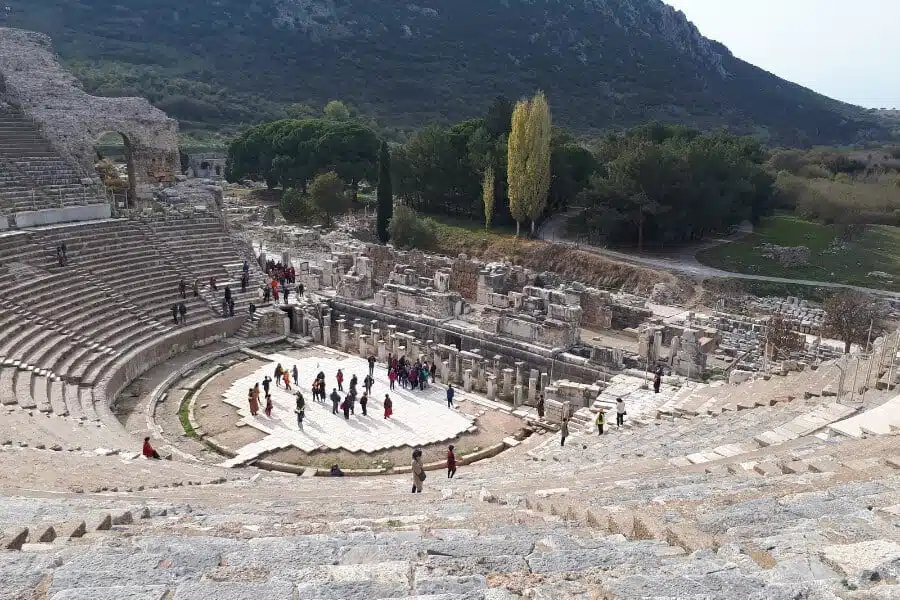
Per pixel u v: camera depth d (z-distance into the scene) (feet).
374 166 299.99
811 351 122.93
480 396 114.11
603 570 22.63
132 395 107.55
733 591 19.45
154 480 59.77
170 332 125.90
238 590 20.25
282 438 95.45
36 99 159.53
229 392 111.96
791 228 242.17
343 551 25.26
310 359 129.08
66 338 106.52
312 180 296.92
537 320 123.13
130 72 466.70
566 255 215.10
